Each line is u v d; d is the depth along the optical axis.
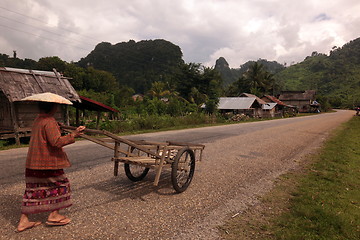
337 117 41.81
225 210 3.99
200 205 4.16
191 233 3.22
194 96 43.44
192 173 5.07
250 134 15.02
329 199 4.51
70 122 16.45
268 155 8.76
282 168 6.98
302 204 4.23
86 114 26.56
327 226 3.45
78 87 83.88
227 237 3.15
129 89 97.25
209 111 30.95
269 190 5.04
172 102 28.81
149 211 3.84
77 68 88.31
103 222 3.41
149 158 4.84
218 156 8.25
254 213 3.91
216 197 4.57
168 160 4.62
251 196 4.67
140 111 27.06
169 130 17.44
